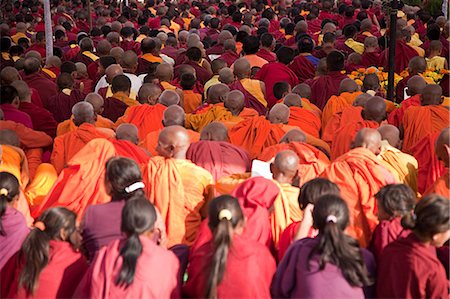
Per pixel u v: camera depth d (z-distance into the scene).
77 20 31.73
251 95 15.29
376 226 8.31
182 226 9.09
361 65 18.80
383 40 20.59
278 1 35.72
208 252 7.39
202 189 9.34
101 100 13.17
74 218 7.68
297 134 10.88
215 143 10.67
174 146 9.41
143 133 12.84
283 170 9.01
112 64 16.34
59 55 22.03
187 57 18.44
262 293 7.23
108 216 8.07
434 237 7.25
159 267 7.14
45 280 7.43
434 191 9.10
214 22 27.08
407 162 10.30
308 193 8.07
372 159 9.23
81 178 9.40
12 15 31.03
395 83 15.75
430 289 7.20
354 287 7.12
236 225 7.32
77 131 11.46
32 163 12.16
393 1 14.01
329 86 15.62
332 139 12.07
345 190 9.04
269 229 8.26
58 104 15.08
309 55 19.47
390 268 7.32
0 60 19.23
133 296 6.98
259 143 11.84
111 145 9.67
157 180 9.16
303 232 7.90
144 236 7.24
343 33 22.91
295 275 7.28
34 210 9.80
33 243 7.41
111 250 7.18
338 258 7.09
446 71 15.99
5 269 7.77
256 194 8.30
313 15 29.83
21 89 13.97
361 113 12.28
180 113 11.67
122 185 8.21
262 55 20.02
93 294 7.03
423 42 23.58
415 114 12.19
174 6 35.47
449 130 9.59
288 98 13.42
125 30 23.62
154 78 15.40
